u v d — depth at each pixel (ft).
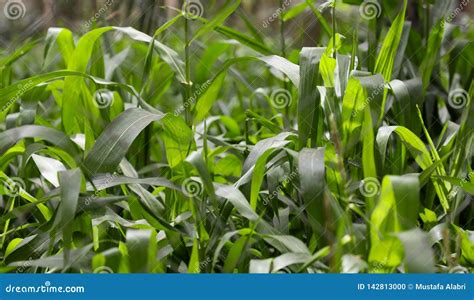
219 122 8.00
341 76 5.05
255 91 7.50
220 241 4.33
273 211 5.05
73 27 8.95
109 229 4.88
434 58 5.79
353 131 4.79
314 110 4.80
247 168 4.85
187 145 5.12
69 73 5.13
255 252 4.49
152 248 4.06
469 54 6.38
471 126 5.02
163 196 5.62
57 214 4.39
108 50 7.40
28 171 5.82
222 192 4.42
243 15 6.95
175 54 5.76
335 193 4.56
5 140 4.90
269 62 5.19
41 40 6.69
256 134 6.66
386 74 5.16
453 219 4.88
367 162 4.45
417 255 3.50
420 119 5.18
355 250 4.13
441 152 5.33
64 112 5.75
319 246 4.33
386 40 5.09
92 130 5.65
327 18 7.53
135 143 6.07
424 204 5.21
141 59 7.44
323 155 4.26
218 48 7.52
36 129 4.91
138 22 7.49
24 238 4.93
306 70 4.85
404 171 5.25
